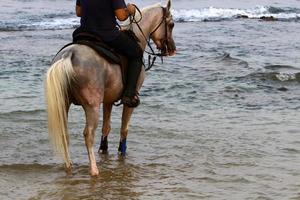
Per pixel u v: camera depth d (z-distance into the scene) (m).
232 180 7.85
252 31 29.19
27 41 23.41
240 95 13.94
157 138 10.09
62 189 7.43
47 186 7.54
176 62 18.83
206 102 13.12
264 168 8.38
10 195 7.15
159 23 9.00
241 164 8.59
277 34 27.98
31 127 10.57
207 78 16.05
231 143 9.74
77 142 9.79
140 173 8.18
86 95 7.70
